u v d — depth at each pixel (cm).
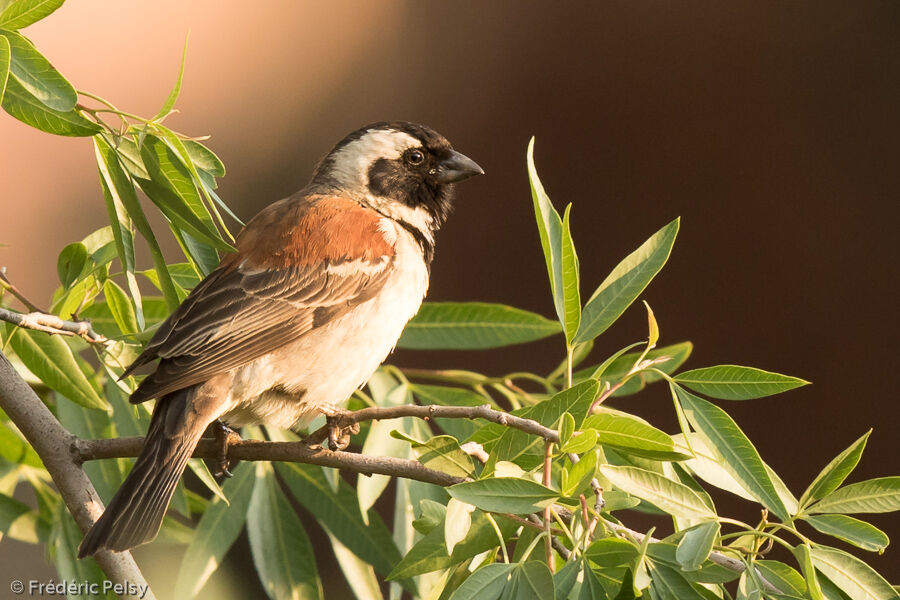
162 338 724
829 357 1574
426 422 802
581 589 541
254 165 1731
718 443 616
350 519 799
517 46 1750
